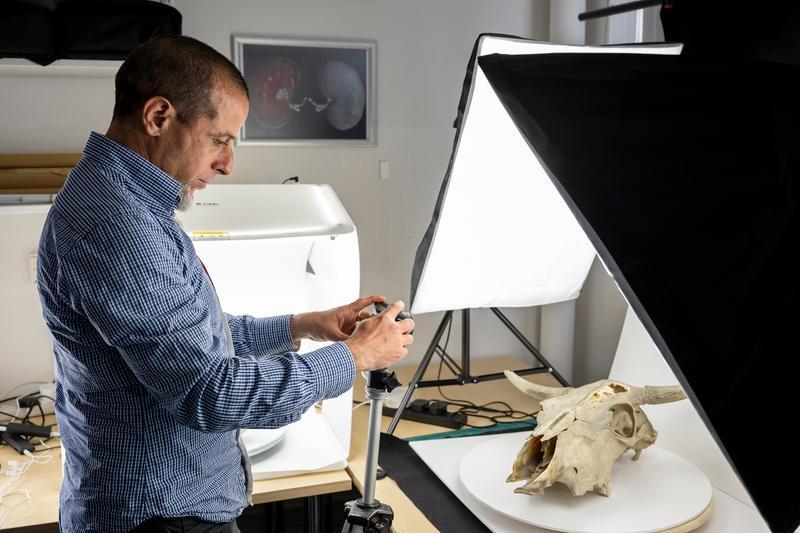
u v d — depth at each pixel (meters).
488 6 2.39
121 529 1.14
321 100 2.26
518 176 1.71
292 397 1.07
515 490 1.31
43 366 2.10
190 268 1.14
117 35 1.69
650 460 1.53
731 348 0.64
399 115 2.35
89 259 1.01
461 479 1.46
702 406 0.61
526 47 1.52
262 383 1.06
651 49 1.64
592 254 2.02
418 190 2.41
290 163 2.27
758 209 0.72
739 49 1.62
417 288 1.84
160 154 1.10
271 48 2.20
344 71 2.27
